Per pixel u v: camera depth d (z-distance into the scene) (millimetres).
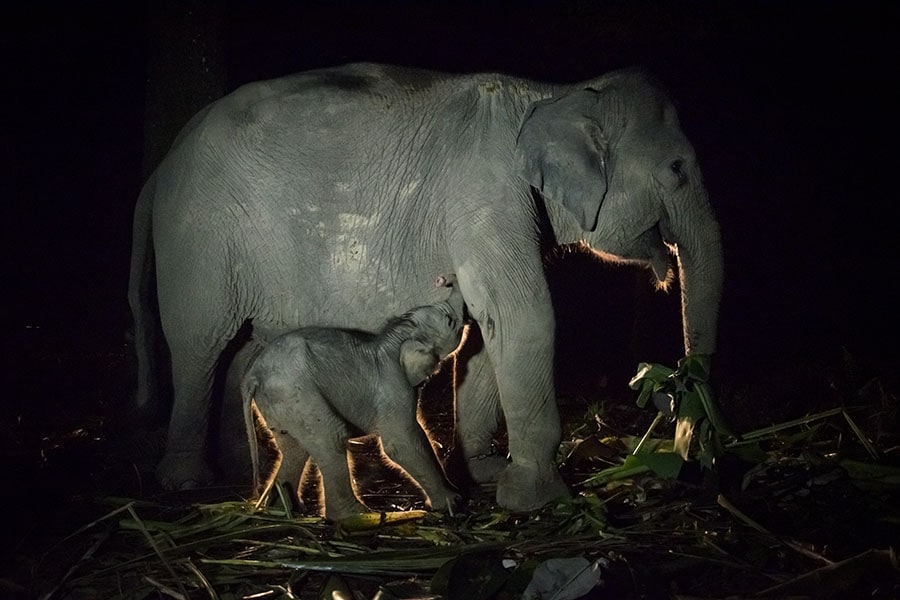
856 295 12578
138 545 5164
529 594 4305
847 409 6438
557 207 5988
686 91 10812
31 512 5781
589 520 5129
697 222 5758
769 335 12000
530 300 5688
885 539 4691
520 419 5652
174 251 6332
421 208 6023
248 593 4594
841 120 12500
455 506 5492
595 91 5785
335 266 6148
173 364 6465
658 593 4332
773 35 11828
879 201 12680
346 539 5102
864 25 12281
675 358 10461
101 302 15570
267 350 5457
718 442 5523
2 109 16562
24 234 16672
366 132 6070
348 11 13297
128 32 16328
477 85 6023
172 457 6402
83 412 8633
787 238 12625
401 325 5664
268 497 5676
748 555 4625
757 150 12148
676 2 10359
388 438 5562
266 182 6156
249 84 6375
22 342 12828
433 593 4395
